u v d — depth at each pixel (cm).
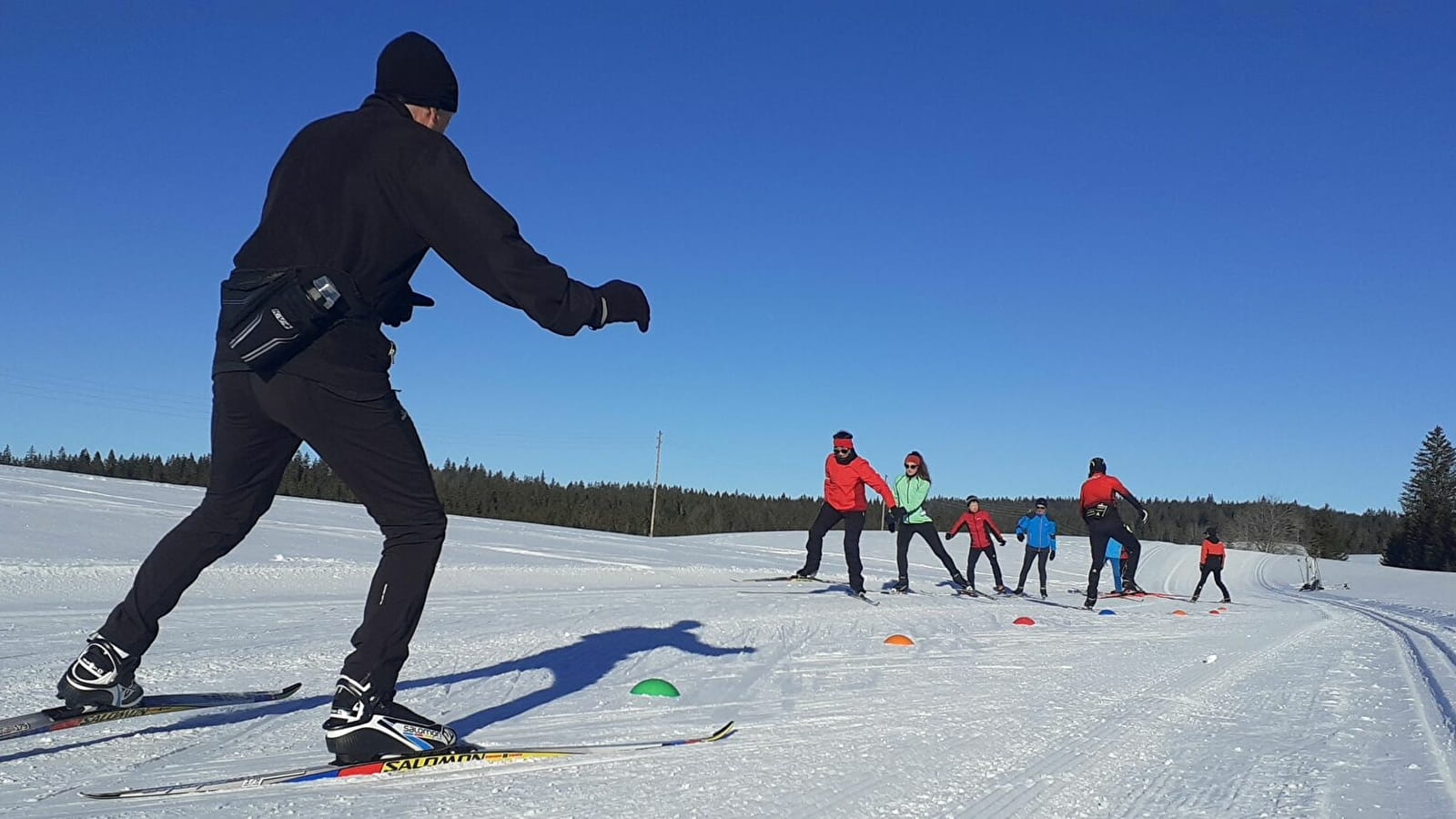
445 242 296
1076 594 1791
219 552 346
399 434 315
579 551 2061
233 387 312
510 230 296
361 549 1627
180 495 2566
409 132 300
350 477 313
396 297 317
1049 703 480
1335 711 480
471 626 746
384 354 314
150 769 312
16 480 2383
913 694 498
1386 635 953
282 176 307
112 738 351
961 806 296
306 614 823
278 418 307
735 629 786
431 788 294
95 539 1384
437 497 326
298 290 290
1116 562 1858
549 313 297
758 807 284
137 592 345
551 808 276
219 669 518
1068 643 777
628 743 363
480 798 284
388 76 319
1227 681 581
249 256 303
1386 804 307
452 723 394
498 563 1574
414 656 583
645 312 328
